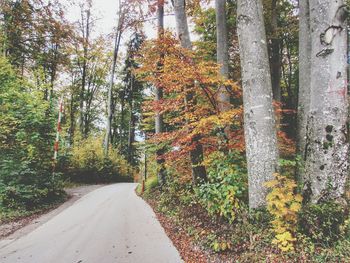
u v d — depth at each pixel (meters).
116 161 29.34
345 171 5.30
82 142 28.48
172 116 12.25
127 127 46.16
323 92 5.43
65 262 5.74
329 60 5.40
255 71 6.29
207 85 8.74
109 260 5.81
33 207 11.46
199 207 8.80
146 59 9.57
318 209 5.05
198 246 6.23
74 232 7.98
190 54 8.71
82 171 25.69
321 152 5.39
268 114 6.20
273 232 5.29
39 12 19.64
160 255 6.04
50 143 13.55
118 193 17.38
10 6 18.72
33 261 5.82
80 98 36.28
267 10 15.75
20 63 21.33
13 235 7.82
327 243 4.79
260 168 6.04
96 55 35.09
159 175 14.52
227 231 6.27
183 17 10.59
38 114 12.41
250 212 6.00
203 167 9.65
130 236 7.46
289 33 16.58
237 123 8.32
